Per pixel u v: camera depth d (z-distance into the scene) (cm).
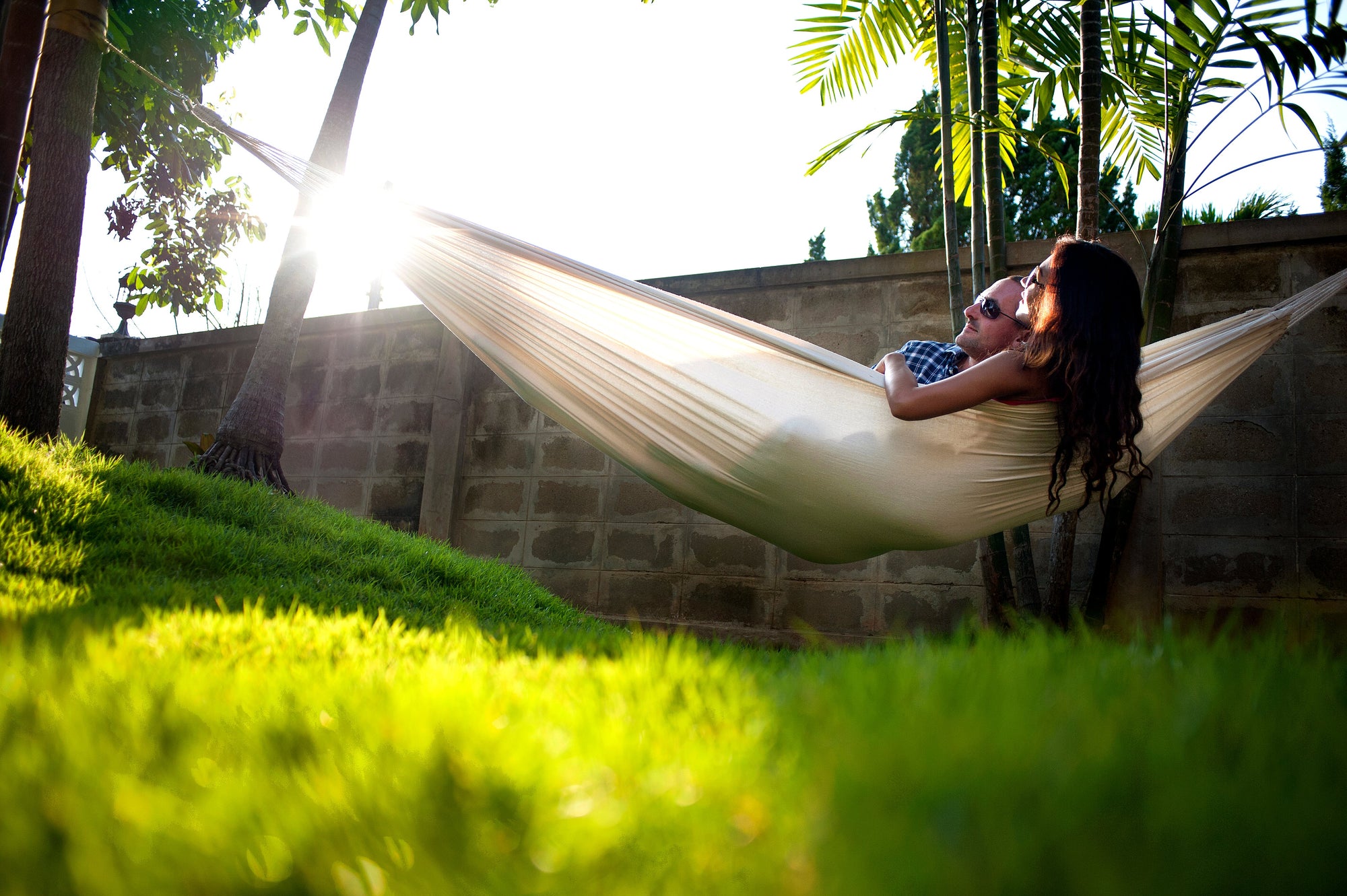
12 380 419
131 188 770
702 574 514
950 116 388
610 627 407
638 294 243
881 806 66
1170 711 95
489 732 96
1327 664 129
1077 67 417
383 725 98
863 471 233
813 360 233
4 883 65
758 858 62
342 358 664
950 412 220
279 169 287
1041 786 68
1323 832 57
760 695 125
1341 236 402
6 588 240
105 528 329
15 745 91
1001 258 388
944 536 249
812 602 485
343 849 69
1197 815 60
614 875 63
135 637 165
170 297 827
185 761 90
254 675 134
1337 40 304
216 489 421
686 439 255
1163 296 369
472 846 69
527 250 254
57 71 436
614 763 87
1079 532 430
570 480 562
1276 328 265
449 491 593
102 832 73
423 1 564
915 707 97
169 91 290
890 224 1720
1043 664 132
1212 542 407
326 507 483
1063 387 217
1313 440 398
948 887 52
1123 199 1412
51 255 429
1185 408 268
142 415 770
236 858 68
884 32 453
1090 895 51
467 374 606
